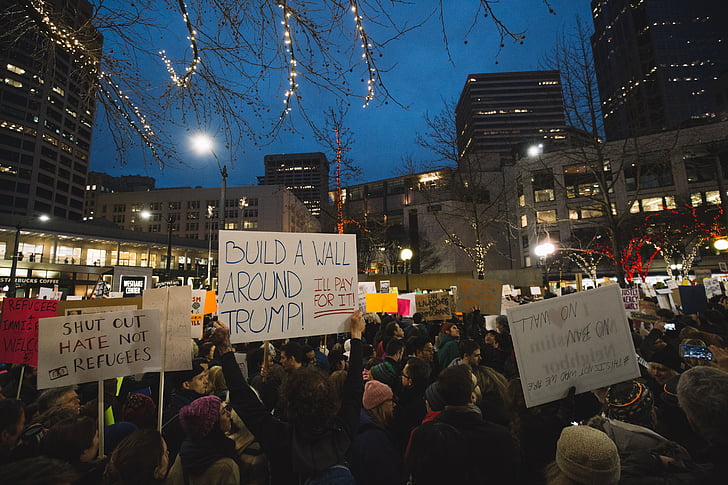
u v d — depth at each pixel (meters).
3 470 1.38
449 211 55.12
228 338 2.46
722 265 15.92
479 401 3.46
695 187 40.25
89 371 2.96
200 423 2.37
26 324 3.85
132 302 3.41
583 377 2.58
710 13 60.44
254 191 92.00
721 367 3.34
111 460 2.16
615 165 43.66
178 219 95.00
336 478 1.94
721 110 56.41
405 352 5.68
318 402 1.97
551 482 1.76
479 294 7.63
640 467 1.98
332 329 3.35
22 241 49.09
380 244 49.19
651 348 5.05
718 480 1.62
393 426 3.35
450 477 1.88
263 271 3.20
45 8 3.47
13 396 4.66
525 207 48.41
